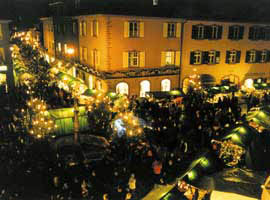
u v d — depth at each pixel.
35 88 30.36
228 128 16.83
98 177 15.02
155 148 17.55
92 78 33.97
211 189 9.80
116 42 29.14
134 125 19.72
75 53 38.84
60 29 44.19
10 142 18.47
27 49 49.56
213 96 29.31
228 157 13.42
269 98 28.55
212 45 34.78
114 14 27.91
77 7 36.25
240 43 36.62
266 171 11.29
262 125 16.39
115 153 17.28
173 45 32.41
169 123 20.50
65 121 20.56
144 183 14.44
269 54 39.19
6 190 13.62
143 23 29.97
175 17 31.31
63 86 33.31
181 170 12.62
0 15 31.56
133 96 28.11
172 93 28.42
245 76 38.28
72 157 16.55
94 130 21.08
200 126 18.83
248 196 9.16
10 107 25.20
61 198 13.12
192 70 34.34
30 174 15.15
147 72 31.42
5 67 32.69
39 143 18.58
